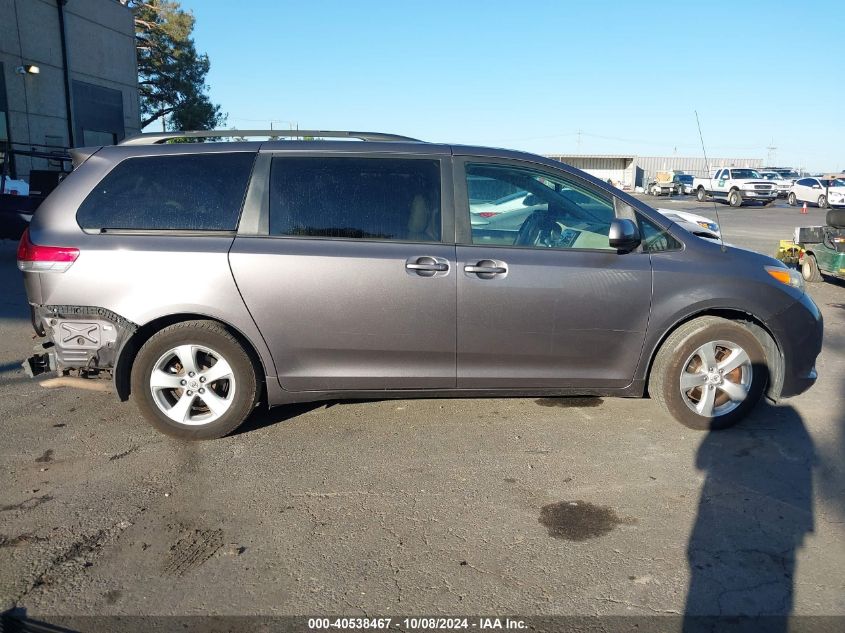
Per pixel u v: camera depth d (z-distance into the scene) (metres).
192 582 2.93
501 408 4.97
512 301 4.22
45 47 23.47
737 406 4.50
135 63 29.39
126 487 3.77
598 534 3.32
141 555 3.13
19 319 7.74
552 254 4.29
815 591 2.88
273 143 4.37
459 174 4.36
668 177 49.56
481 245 4.29
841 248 10.51
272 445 4.32
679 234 4.45
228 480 3.86
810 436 4.52
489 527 3.38
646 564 3.07
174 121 41.59
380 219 4.26
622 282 4.28
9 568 3.01
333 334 4.20
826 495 3.72
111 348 4.14
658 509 3.56
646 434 4.52
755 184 34.16
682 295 4.33
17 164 22.22
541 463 4.09
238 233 4.20
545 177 4.44
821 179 33.69
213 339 4.17
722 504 3.61
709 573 3.00
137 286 4.08
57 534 3.29
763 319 4.41
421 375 4.32
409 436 4.47
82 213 4.20
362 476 3.92
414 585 2.92
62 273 4.07
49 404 5.02
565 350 4.33
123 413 4.85
